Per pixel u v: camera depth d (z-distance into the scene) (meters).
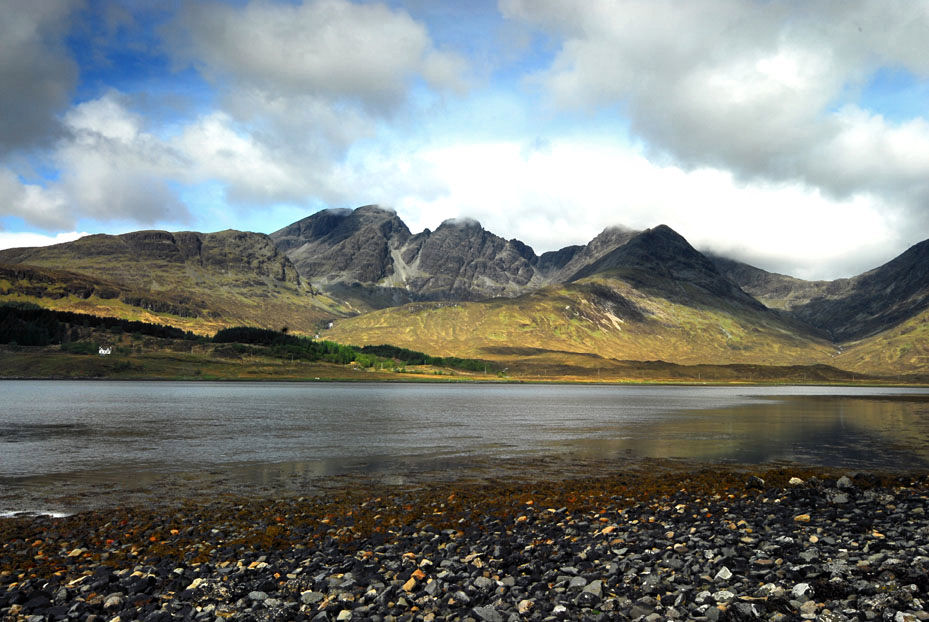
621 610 14.79
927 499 27.28
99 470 44.84
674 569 17.92
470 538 23.69
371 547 22.67
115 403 130.38
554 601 15.60
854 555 18.00
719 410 127.06
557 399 178.75
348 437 67.81
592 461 50.03
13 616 15.88
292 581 18.09
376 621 14.86
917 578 14.70
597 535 23.17
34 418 91.88
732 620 13.61
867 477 34.91
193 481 40.31
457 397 181.38
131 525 27.66
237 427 79.06
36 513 30.94
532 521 26.91
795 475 39.66
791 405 152.00
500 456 52.94
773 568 17.27
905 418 103.56
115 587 18.11
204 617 15.33
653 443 63.38
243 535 25.42
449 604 15.84
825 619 13.31
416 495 35.16
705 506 28.95
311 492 36.47
